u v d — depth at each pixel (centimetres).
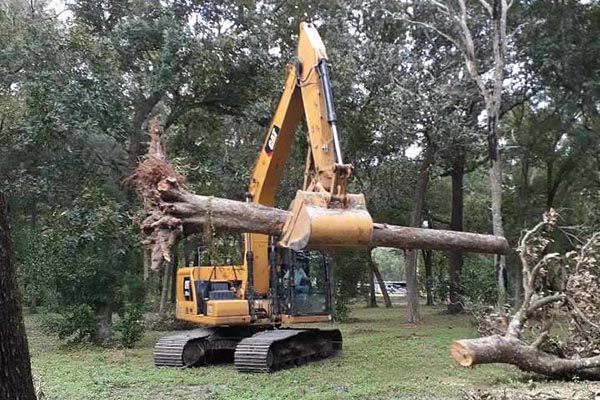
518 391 892
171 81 1758
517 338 957
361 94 2033
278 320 1277
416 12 2141
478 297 1966
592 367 959
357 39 2070
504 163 2586
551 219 1091
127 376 1131
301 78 1016
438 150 2088
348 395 908
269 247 1294
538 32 2067
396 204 2536
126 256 1644
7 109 1738
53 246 1585
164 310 2170
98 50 1686
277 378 1082
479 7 2114
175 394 959
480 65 2103
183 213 717
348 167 765
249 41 1906
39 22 1716
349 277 2822
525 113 2484
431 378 1055
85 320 1582
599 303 1018
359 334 1862
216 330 1331
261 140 2189
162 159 732
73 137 1691
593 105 2109
